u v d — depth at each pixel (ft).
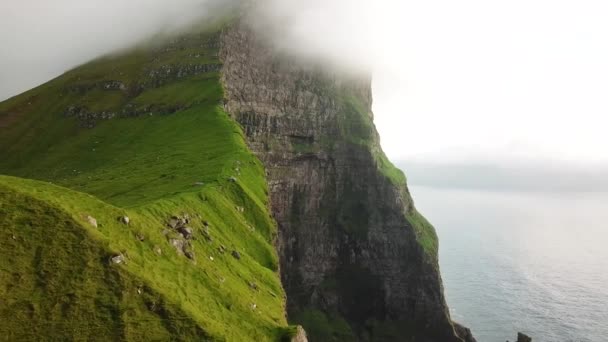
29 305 140.67
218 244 256.11
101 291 153.38
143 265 174.40
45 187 188.65
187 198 280.10
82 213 176.04
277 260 323.57
